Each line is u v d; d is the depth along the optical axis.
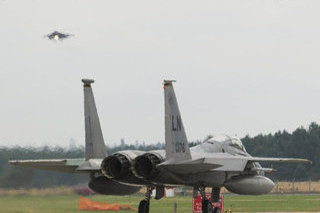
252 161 95.31
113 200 150.75
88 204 107.75
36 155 114.94
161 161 86.19
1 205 101.62
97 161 90.81
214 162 90.50
